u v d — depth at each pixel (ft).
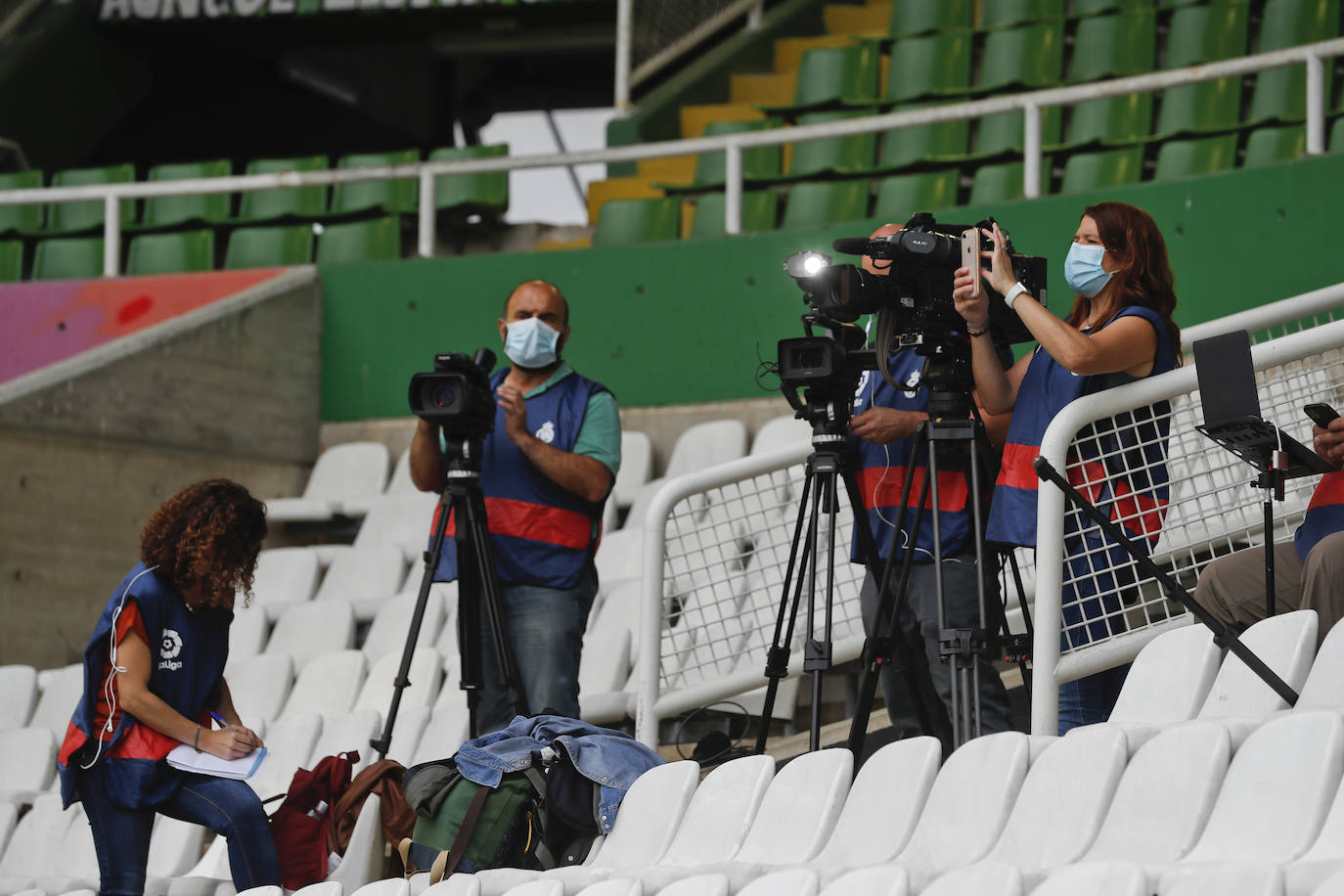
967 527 45.03
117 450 92.58
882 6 127.24
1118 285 43.86
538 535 53.31
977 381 44.04
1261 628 35.14
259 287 100.42
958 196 103.19
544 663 52.70
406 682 51.78
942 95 109.60
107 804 47.37
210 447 96.68
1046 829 32.58
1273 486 37.17
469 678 51.57
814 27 127.85
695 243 95.25
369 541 89.30
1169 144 93.09
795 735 60.29
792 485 65.72
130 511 92.79
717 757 55.26
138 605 48.06
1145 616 43.16
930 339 43.34
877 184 104.01
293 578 86.17
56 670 86.07
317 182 102.12
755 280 93.61
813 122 110.01
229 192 103.24
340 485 96.68
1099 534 43.42
